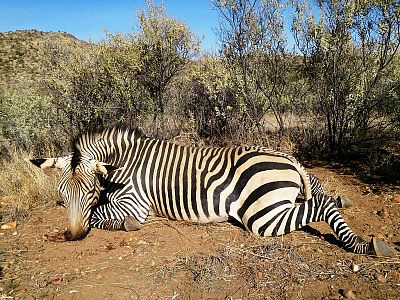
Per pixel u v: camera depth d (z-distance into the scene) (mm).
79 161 4332
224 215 4324
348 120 7000
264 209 3986
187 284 3527
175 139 8188
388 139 7254
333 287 3318
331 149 7199
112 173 4688
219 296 3330
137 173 4629
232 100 8195
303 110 7996
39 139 8750
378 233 4172
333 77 6863
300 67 7770
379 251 3600
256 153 4293
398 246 3914
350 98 6781
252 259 3781
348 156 7035
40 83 8883
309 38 7109
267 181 4023
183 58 8648
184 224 4645
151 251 4117
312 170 6500
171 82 9227
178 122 8969
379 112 7395
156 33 8344
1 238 4734
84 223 4293
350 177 6066
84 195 4246
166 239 4340
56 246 4383
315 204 3869
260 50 7473
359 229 4324
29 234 4805
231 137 7836
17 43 48125
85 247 4297
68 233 4305
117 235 4523
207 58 8734
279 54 7535
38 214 5445
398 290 3219
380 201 5082
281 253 3842
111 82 8492
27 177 6762
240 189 4188
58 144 8641
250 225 4125
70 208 4246
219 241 4191
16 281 3762
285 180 4023
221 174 4297
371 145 7223
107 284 3604
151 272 3742
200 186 4340
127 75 8383
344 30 6621
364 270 3502
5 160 8297
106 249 4215
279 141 7570
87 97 8523
